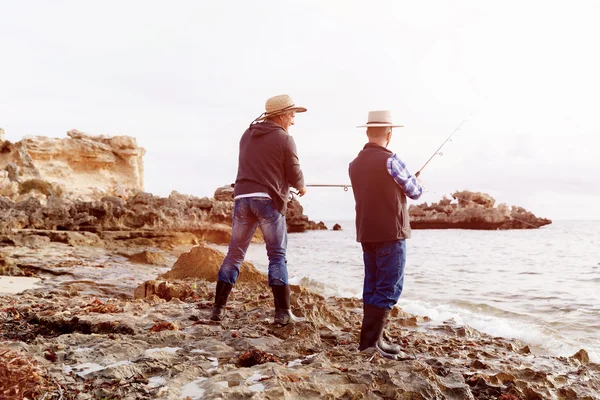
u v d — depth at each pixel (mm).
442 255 28594
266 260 18688
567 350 5289
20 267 11805
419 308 7652
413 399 2963
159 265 15578
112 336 4074
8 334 4449
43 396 2648
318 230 100938
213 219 50438
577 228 112375
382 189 3854
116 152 81562
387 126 4012
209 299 6648
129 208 41156
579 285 12586
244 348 3846
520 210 109562
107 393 2781
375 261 4023
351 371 3246
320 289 10469
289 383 2869
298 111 4762
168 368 3240
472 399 3072
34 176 56344
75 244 22922
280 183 4539
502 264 20875
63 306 5668
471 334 5656
